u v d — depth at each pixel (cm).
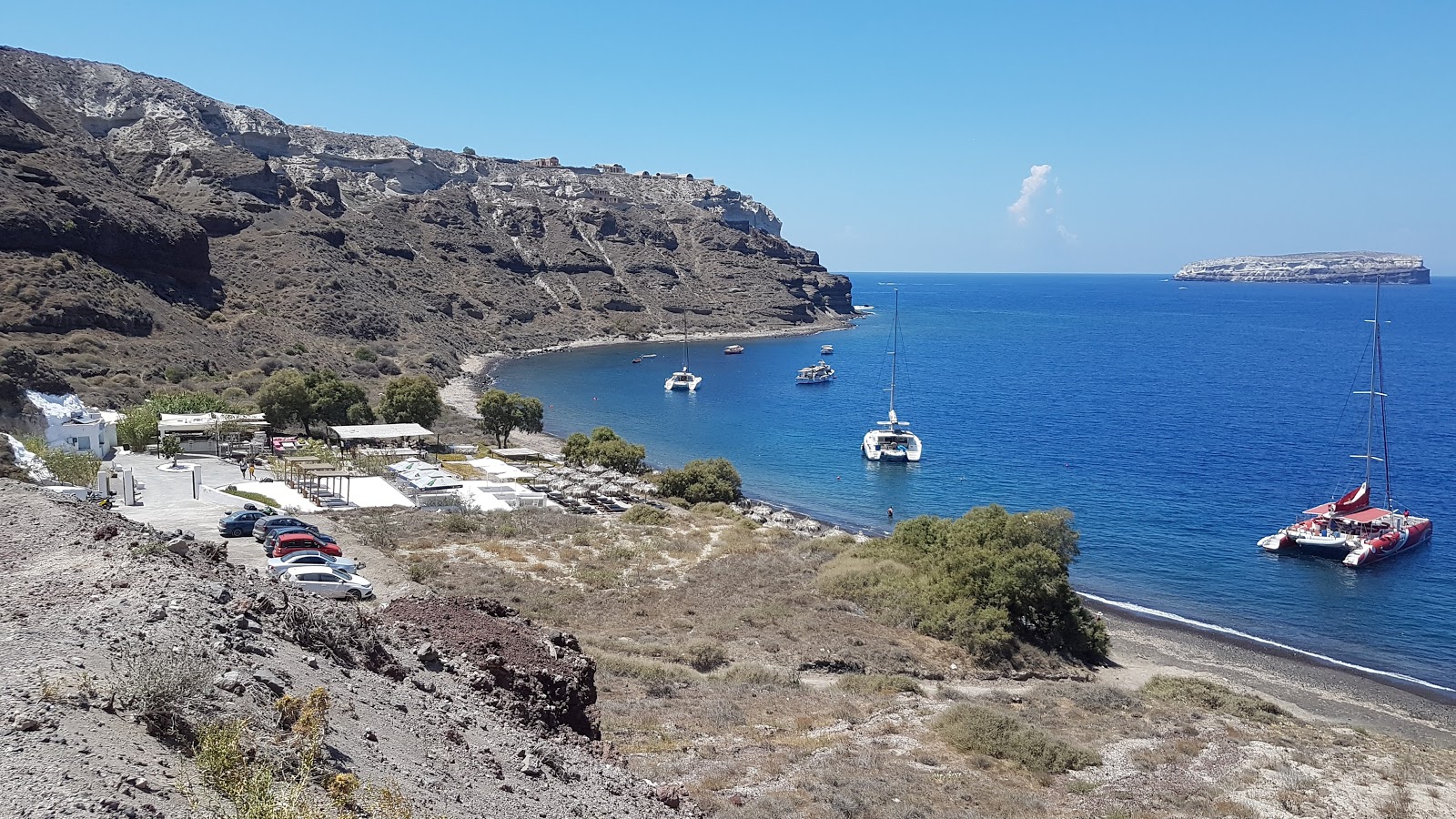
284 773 1027
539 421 9900
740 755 2498
